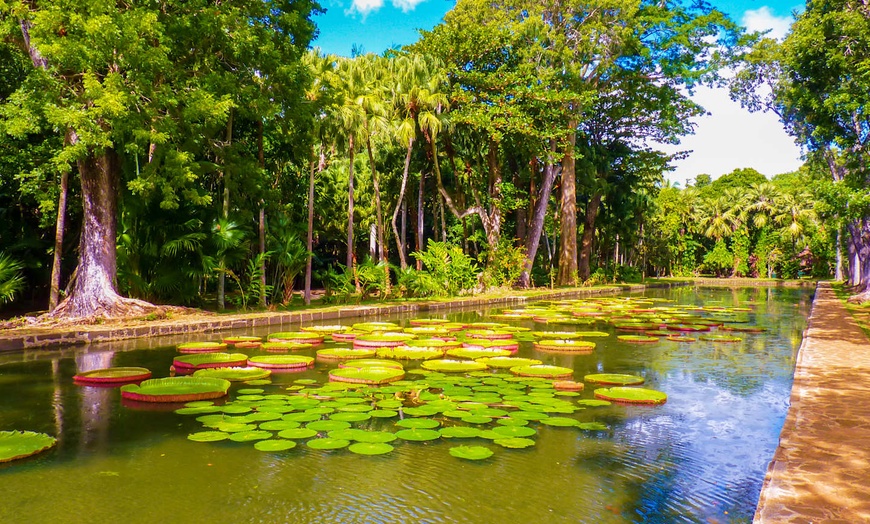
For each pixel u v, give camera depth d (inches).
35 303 598.9
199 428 189.9
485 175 1063.6
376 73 854.5
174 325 423.2
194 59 502.0
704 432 193.9
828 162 861.2
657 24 967.0
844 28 548.7
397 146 967.0
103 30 379.2
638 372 305.0
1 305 534.6
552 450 171.9
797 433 166.4
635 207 1443.2
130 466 156.2
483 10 968.3
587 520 125.7
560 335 451.5
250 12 514.6
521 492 140.3
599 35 936.9
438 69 884.0
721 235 1983.3
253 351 351.9
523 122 853.2
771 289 1327.5
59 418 202.1
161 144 444.8
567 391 252.8
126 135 457.4
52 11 381.7
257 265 571.5
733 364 331.0
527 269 1019.9
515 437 182.4
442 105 882.1
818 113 651.5
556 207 1298.0
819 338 383.9
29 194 550.0
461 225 1175.6
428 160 1007.6
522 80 882.1
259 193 573.6
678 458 167.3
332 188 978.7
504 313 626.2
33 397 232.7
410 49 917.8
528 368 292.8
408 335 404.2
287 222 625.0
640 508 132.5
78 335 373.1
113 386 253.6
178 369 289.9
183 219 521.7
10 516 125.3
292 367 298.7
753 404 235.8
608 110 1122.7
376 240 1039.6
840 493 120.8
